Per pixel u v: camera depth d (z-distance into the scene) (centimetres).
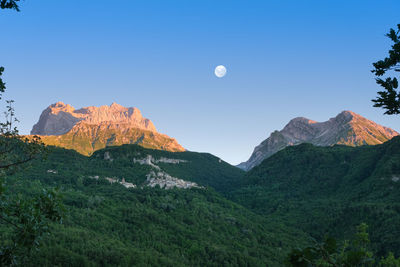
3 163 1750
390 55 1026
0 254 1298
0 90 1546
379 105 1062
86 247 12600
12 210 1365
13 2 1152
